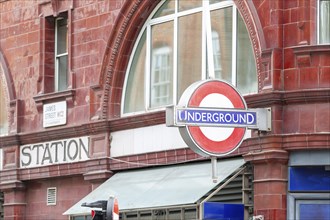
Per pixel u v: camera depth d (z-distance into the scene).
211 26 25.89
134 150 27.28
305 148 23.12
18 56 30.97
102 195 26.75
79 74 28.97
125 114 27.98
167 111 22.84
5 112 31.48
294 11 23.55
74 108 29.02
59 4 29.83
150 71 27.52
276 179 23.41
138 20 27.61
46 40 30.28
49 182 29.92
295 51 23.33
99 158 27.92
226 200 24.20
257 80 24.34
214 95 23.05
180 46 26.75
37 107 30.08
